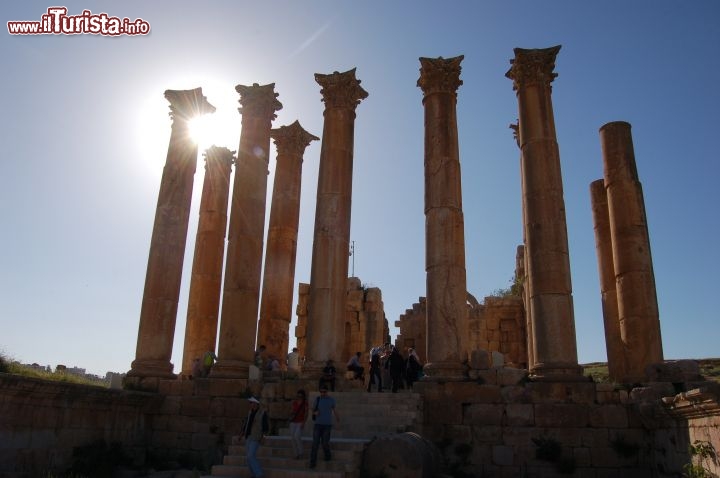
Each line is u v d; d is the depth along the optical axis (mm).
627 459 16672
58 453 16812
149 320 22156
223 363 21312
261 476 13367
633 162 21266
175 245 23188
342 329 21250
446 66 22375
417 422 17453
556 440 17203
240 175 23938
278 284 27172
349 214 22594
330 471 13383
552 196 19609
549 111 20844
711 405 12039
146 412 20641
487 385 18188
